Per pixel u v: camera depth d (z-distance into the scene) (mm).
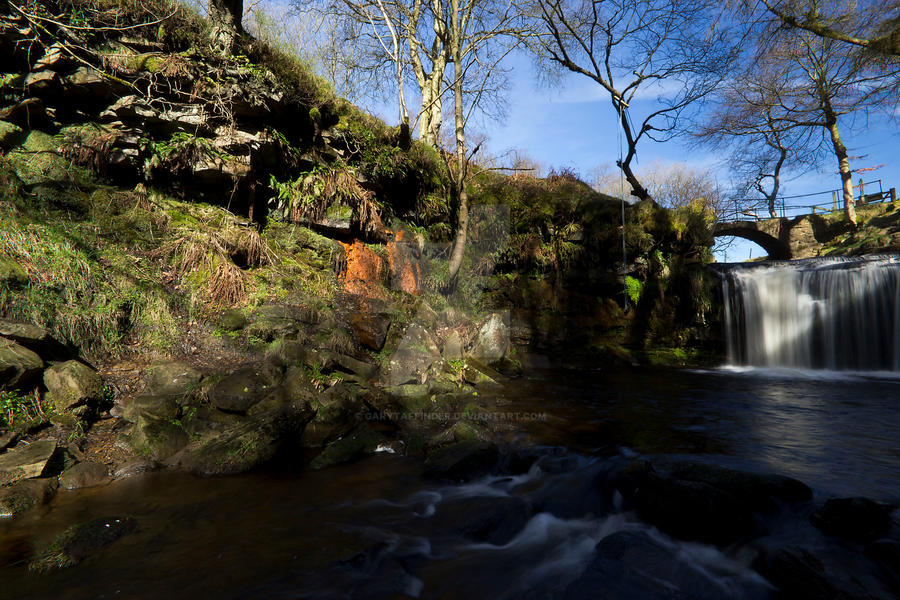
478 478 3764
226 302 5875
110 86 5930
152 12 6391
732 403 6340
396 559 2562
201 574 2326
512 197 10688
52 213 5293
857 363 10188
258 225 7160
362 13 11297
